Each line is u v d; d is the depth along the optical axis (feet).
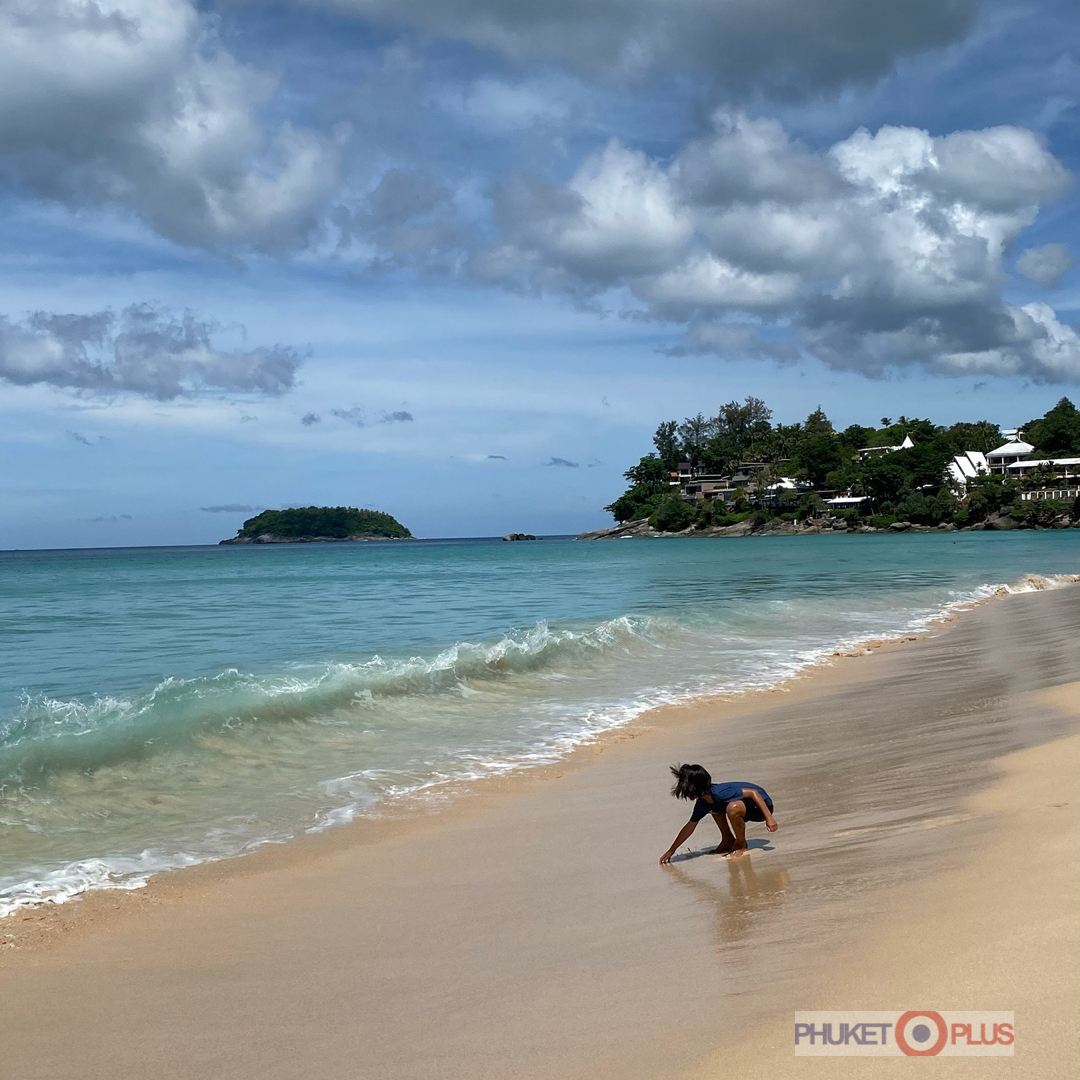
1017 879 17.34
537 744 40.06
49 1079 13.50
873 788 28.58
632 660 64.64
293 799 31.40
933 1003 12.80
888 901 17.49
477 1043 13.66
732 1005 13.88
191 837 27.22
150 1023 15.29
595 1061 12.66
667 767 35.09
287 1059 13.73
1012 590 116.26
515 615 94.43
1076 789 24.18
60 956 18.51
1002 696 44.01
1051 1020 11.90
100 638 76.69
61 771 32.65
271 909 21.15
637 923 18.66
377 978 16.75
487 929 19.12
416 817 29.27
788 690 52.24
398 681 50.19
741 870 21.77
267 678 49.96
